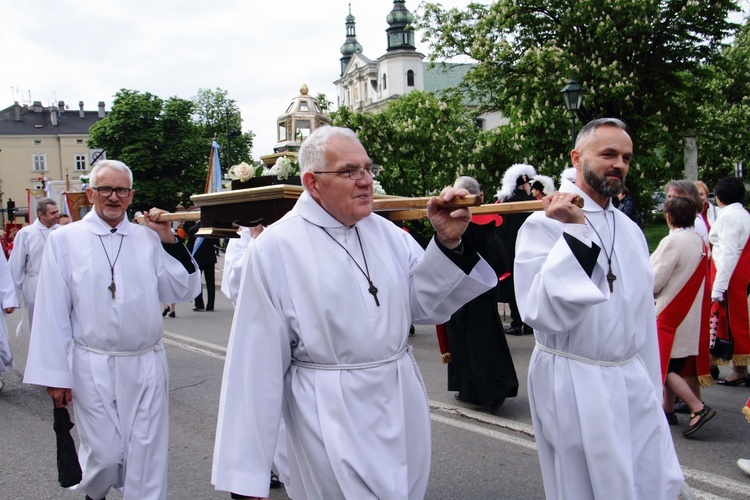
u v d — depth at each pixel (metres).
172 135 42.09
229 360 2.33
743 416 5.23
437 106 14.19
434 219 2.42
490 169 13.83
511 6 18.19
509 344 8.04
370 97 72.69
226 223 3.52
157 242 3.82
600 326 2.68
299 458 2.38
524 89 17.50
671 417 4.98
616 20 17.06
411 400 2.41
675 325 4.79
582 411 2.66
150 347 3.69
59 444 3.46
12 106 81.00
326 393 2.28
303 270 2.32
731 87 24.81
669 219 4.89
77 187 18.53
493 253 5.40
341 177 2.32
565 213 2.48
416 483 2.42
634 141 18.59
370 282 2.37
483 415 5.34
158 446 3.63
